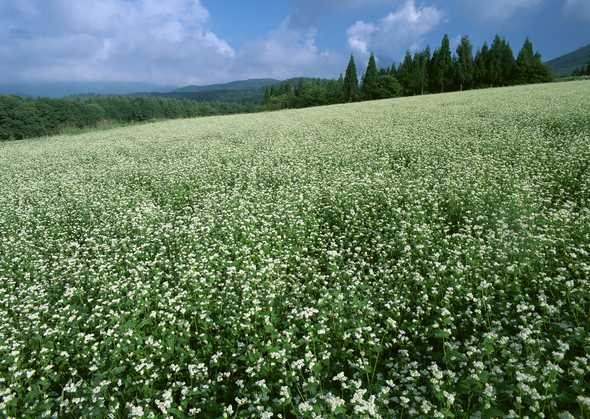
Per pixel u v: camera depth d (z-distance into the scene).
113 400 4.62
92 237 9.98
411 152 15.85
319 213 10.66
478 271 6.52
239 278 7.19
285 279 7.37
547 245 7.03
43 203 13.58
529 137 15.46
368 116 29.38
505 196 9.77
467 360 4.71
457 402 4.18
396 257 8.01
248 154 18.66
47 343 5.83
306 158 16.70
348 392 4.66
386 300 6.28
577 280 5.84
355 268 7.32
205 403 4.59
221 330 5.92
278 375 4.88
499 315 5.57
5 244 9.98
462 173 11.94
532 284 6.17
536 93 32.03
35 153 27.23
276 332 5.36
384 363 5.00
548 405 3.82
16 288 7.83
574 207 9.03
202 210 11.37
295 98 104.06
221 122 37.53
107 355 5.48
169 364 5.33
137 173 16.98
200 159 18.45
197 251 8.55
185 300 6.70
